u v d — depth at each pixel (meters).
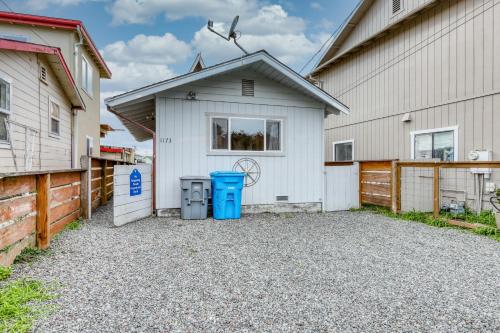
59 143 8.95
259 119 7.88
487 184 6.98
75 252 4.23
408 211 7.56
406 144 9.27
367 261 4.09
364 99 11.16
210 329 2.40
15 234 3.62
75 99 9.65
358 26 11.77
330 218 7.27
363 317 2.62
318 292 3.10
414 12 8.59
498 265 3.97
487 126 7.04
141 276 3.45
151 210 7.26
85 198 6.62
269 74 7.80
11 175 3.28
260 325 2.47
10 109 6.26
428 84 8.53
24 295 2.79
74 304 2.74
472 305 2.86
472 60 7.38
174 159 7.23
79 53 10.55
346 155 12.20
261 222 6.68
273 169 8.00
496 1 6.89
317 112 8.38
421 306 2.83
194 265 3.85
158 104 7.12
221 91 7.57
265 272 3.64
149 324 2.45
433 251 4.58
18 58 6.56
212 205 7.31
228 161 7.64
